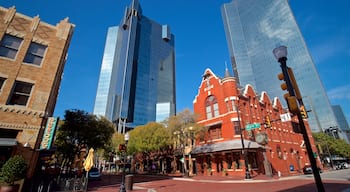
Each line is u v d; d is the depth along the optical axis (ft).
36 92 46.09
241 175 81.46
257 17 392.27
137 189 51.85
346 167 159.94
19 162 34.58
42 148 42.42
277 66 330.34
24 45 48.24
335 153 203.62
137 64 412.16
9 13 48.29
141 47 436.35
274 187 46.29
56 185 48.96
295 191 38.73
